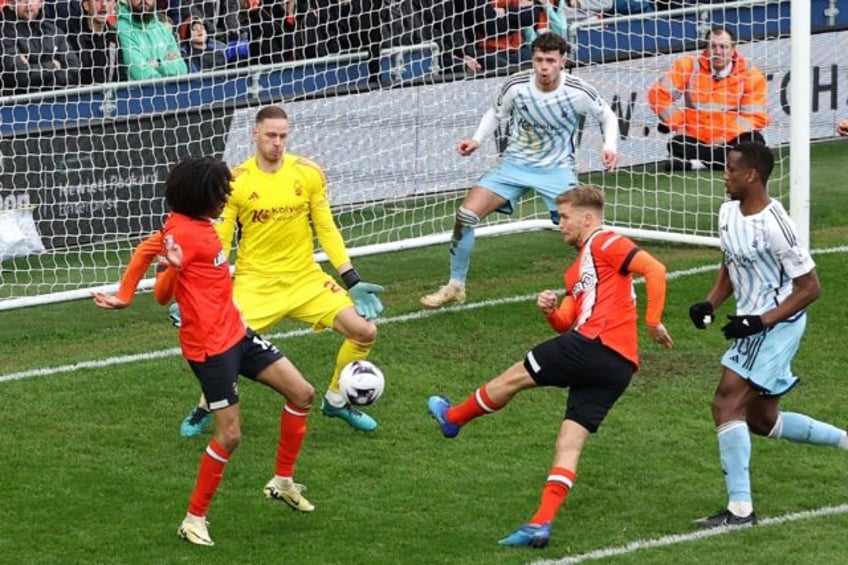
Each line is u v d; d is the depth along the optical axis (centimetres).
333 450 1841
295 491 1630
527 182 2414
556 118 2372
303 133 3144
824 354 2192
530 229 3002
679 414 1956
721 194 3212
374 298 1892
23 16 2978
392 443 1866
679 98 3225
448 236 2856
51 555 1526
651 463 1781
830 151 3691
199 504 1548
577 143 3316
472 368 2170
